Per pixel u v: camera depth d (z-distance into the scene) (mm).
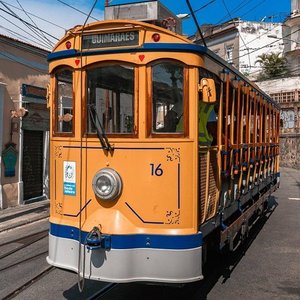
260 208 10859
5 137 13812
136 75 5023
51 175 5574
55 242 5332
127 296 5980
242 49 43062
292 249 8836
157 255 4883
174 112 5039
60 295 6004
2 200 13625
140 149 4992
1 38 13469
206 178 5457
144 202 4969
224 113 6215
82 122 5254
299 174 28828
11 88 14055
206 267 7496
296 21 40500
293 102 35062
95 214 5082
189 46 5000
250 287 6500
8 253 8328
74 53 5305
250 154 8547
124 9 5988
